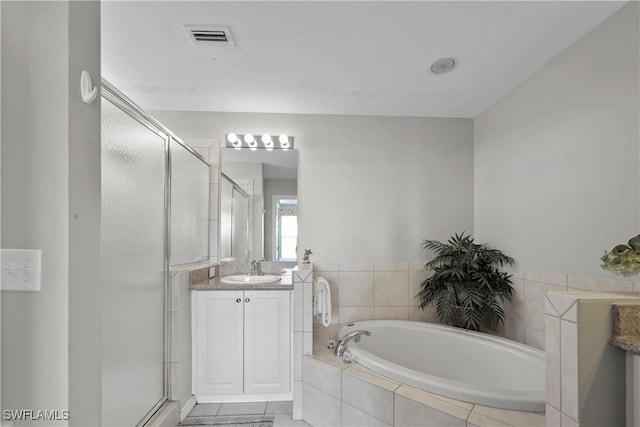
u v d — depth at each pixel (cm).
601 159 172
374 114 304
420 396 162
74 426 90
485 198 289
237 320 248
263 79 236
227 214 304
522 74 229
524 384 201
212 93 260
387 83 243
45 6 90
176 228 221
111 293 147
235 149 302
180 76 232
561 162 200
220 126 298
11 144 89
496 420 142
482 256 267
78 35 94
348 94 262
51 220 88
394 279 301
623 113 160
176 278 214
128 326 163
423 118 308
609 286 167
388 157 305
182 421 219
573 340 106
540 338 219
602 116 171
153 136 187
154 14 166
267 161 303
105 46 194
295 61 212
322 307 246
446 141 309
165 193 205
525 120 235
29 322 88
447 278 272
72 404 89
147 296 184
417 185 306
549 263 211
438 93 259
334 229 301
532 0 155
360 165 304
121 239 155
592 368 105
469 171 309
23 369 88
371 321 277
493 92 257
